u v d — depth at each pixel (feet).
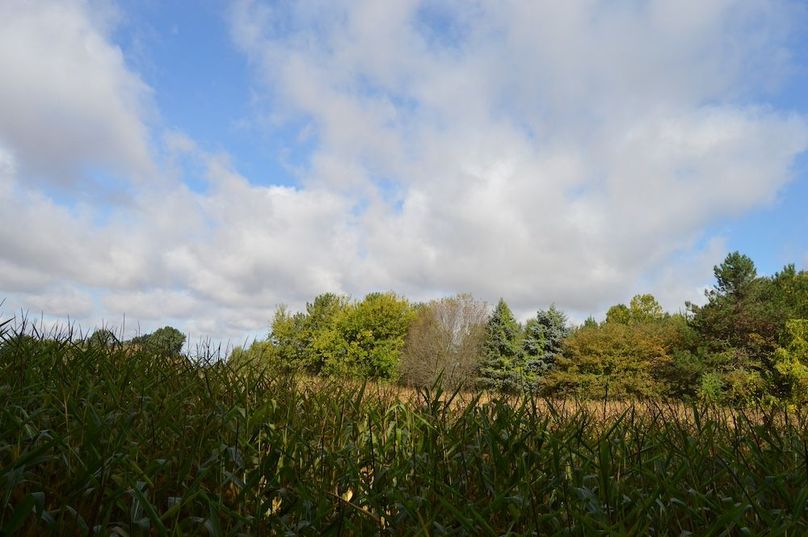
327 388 12.82
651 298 203.21
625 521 6.46
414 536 6.11
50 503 6.10
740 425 10.13
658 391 95.35
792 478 7.66
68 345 12.99
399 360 125.29
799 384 70.74
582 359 107.76
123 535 5.34
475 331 124.06
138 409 8.73
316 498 6.78
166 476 6.86
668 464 8.27
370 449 8.73
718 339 95.04
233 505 6.59
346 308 144.66
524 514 6.65
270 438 7.90
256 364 13.78
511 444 8.38
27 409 8.59
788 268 113.80
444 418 10.05
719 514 6.64
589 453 8.76
